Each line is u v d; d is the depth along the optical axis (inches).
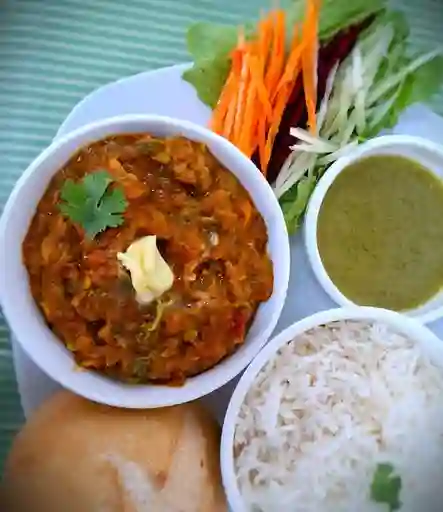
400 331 13.8
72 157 12.2
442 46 15.9
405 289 14.4
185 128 12.4
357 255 14.3
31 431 12.8
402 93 15.0
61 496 12.3
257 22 15.1
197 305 11.8
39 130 14.9
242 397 12.8
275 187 14.6
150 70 14.8
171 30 15.4
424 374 14.0
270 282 12.6
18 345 13.6
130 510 12.2
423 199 14.5
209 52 14.6
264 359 12.9
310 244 13.8
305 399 13.6
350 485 13.7
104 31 15.3
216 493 13.0
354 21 14.8
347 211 14.3
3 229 11.7
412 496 13.9
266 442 13.5
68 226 11.7
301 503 13.5
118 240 11.5
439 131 15.2
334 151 14.6
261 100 13.9
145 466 12.3
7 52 15.0
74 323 11.8
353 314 13.4
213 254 11.9
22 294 11.9
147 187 11.9
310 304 14.4
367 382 13.7
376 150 14.4
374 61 14.9
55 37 15.1
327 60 14.7
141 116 12.2
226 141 12.5
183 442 12.6
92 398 11.9
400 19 15.0
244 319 12.2
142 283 11.3
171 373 12.1
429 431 13.9
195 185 12.1
